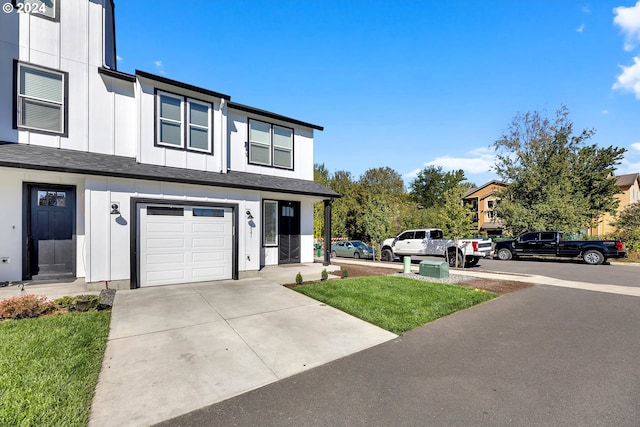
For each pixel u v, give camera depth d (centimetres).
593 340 503
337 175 4678
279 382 360
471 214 1347
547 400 327
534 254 1859
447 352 453
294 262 1253
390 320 582
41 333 457
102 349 423
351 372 388
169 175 808
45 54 776
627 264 1652
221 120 971
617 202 2753
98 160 774
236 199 938
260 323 547
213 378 363
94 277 720
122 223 756
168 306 627
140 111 831
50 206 791
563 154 2503
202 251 879
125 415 290
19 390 312
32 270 773
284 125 1222
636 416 299
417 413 303
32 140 753
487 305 729
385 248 1808
